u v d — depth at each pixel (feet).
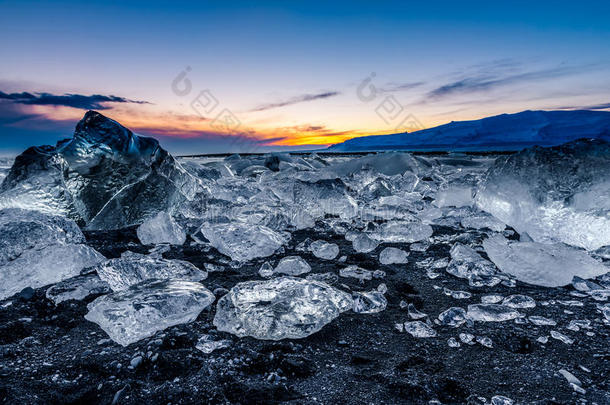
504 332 4.22
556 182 7.38
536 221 7.51
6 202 7.45
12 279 5.10
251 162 21.99
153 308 4.21
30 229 5.92
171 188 9.34
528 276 5.53
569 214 7.14
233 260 6.54
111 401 3.27
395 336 4.23
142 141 8.87
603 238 6.77
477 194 9.12
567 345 3.96
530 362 3.72
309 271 6.02
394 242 7.66
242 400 3.27
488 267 5.83
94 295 5.06
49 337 4.15
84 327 4.34
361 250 7.11
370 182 14.07
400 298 5.13
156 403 3.24
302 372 3.63
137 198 8.68
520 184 7.91
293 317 4.21
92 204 8.12
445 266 6.20
